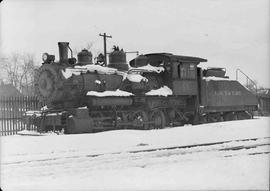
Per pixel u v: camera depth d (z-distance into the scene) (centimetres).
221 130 2128
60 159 1292
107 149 1521
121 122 2298
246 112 3366
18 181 992
